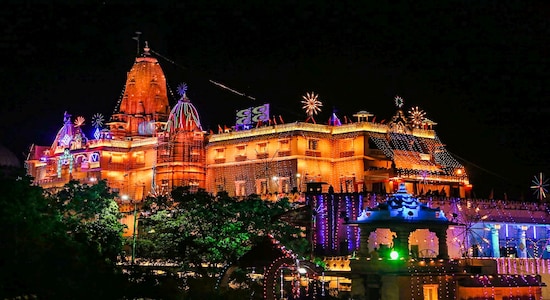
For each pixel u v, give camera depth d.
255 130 114.56
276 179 108.06
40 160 149.12
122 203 108.19
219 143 119.38
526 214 94.88
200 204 78.12
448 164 110.38
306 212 78.62
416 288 54.44
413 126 112.94
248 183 112.75
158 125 136.88
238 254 70.50
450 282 57.16
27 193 45.47
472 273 59.81
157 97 142.25
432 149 111.94
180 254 73.06
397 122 110.38
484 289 57.50
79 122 141.38
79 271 39.66
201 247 72.19
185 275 63.44
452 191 105.06
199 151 121.56
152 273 51.38
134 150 131.50
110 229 76.94
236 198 89.56
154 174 123.69
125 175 131.38
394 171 99.44
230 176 116.38
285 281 59.25
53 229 44.97
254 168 112.25
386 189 100.50
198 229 74.50
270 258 46.16
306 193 87.31
